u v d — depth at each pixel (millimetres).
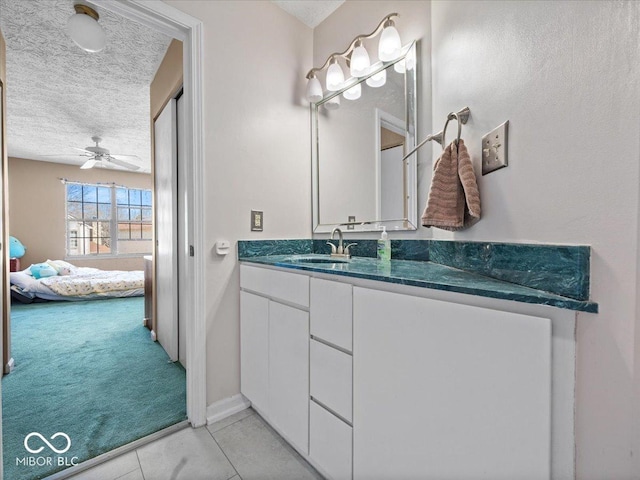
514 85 760
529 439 592
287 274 1260
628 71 487
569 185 593
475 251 917
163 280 2412
